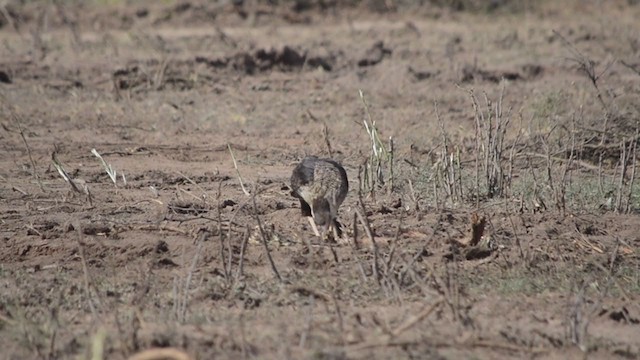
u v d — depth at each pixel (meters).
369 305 10.83
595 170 16.86
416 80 24.50
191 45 27.64
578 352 9.77
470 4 33.91
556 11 33.69
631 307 11.19
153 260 12.02
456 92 23.31
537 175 16.39
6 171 17.16
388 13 33.25
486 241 12.77
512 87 23.59
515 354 9.65
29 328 10.05
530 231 13.52
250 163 17.95
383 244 12.73
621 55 26.55
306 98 23.14
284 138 19.81
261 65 25.47
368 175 15.82
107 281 11.62
